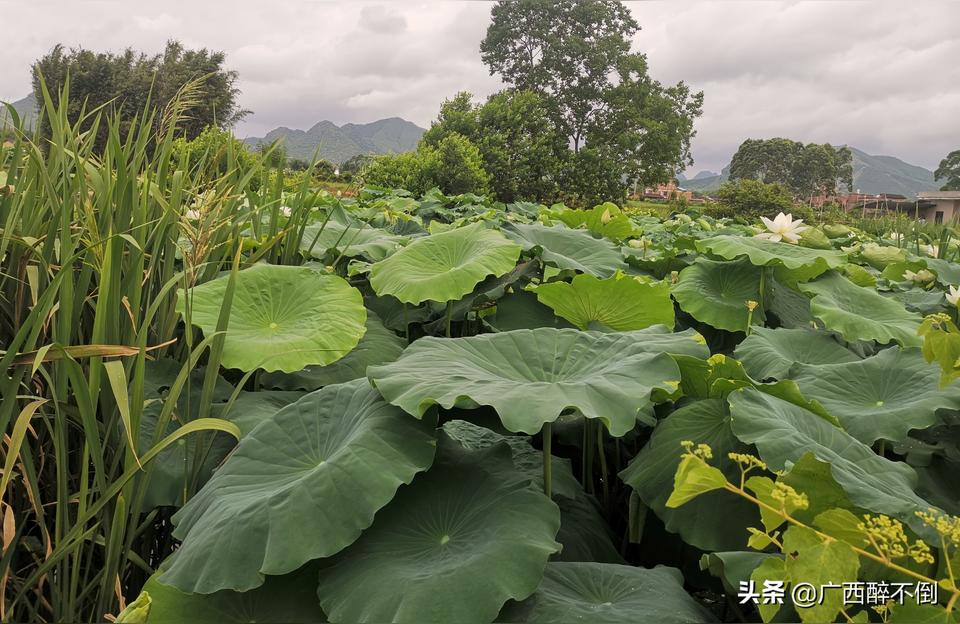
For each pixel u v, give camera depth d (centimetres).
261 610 146
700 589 196
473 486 164
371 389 180
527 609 139
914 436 215
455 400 154
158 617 143
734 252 324
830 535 114
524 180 3016
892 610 115
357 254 358
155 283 238
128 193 226
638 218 865
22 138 226
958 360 147
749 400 175
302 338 236
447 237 310
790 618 136
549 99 4069
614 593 149
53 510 193
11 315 199
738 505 168
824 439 173
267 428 179
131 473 158
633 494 192
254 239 326
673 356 183
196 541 149
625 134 3953
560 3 4106
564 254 357
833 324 280
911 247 647
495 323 301
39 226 209
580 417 243
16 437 147
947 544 128
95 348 154
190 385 223
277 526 144
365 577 143
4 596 163
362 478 149
